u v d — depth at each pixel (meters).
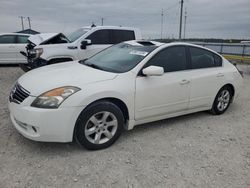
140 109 3.88
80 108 3.26
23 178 2.83
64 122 3.19
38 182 2.78
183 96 4.39
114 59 4.32
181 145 3.83
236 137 4.24
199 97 4.70
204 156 3.54
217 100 5.14
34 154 3.34
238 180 3.02
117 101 3.66
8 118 4.52
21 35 11.41
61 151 3.45
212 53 5.06
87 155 3.39
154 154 3.51
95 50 7.86
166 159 3.40
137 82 3.79
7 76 9.04
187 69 4.51
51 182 2.79
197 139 4.07
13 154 3.31
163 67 4.17
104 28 8.07
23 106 3.20
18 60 11.27
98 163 3.21
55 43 7.55
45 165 3.10
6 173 2.90
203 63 4.82
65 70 3.92
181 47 4.50
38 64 7.19
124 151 3.55
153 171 3.10
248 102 6.52
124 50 4.56
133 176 2.98
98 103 3.41
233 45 21.00
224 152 3.69
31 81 3.50
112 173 3.01
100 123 3.50
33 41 7.81
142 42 4.75
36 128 3.15
